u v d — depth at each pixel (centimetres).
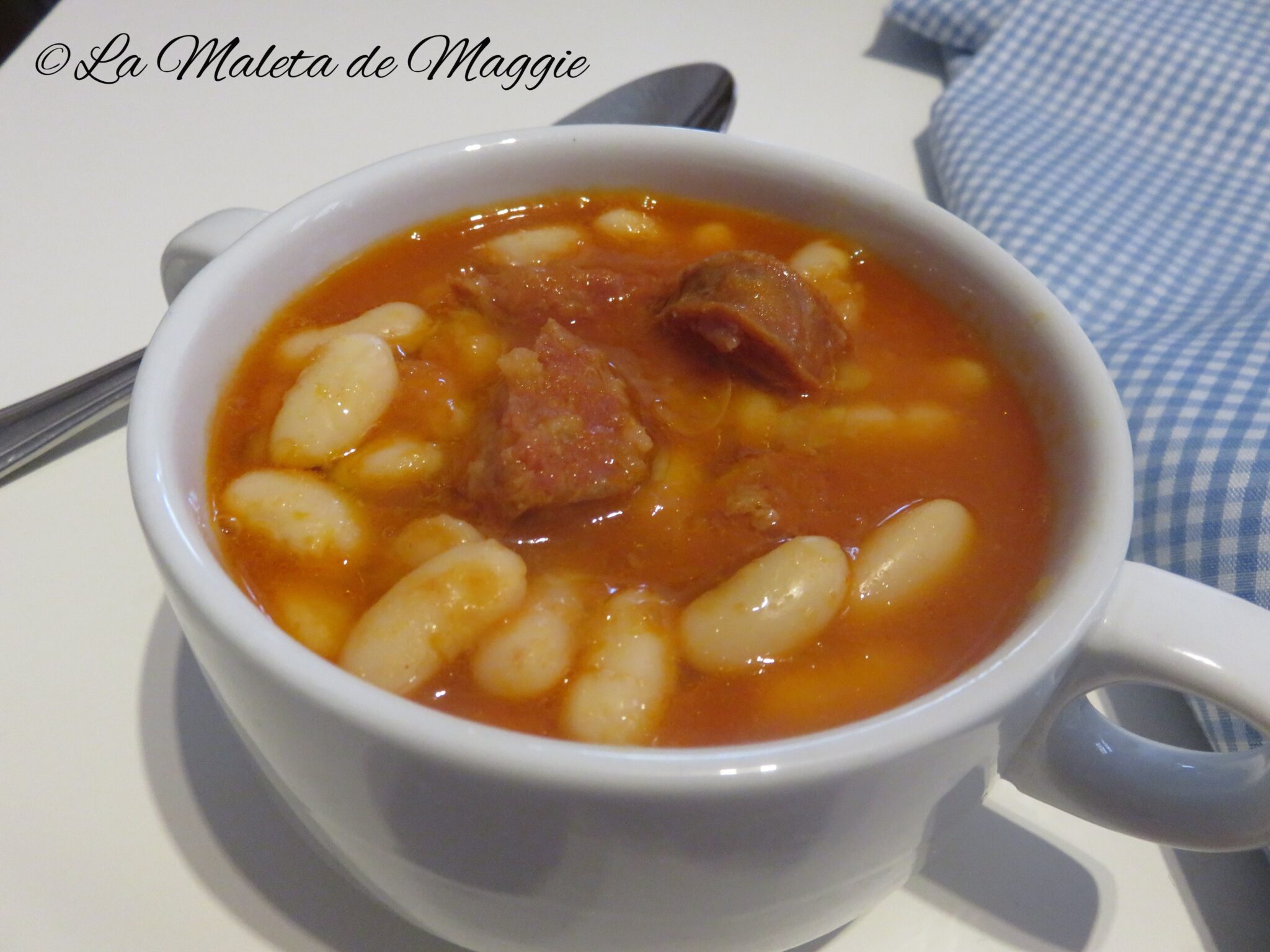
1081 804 12
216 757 14
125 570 16
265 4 30
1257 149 24
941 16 28
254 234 14
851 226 16
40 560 16
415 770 9
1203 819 12
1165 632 10
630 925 10
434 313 16
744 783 9
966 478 14
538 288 16
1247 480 17
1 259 22
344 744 9
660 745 12
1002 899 14
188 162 25
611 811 9
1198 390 18
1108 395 13
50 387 19
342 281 16
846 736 9
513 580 12
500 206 17
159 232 23
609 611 13
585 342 15
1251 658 10
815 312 15
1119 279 22
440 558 13
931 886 14
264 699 10
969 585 13
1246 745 15
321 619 12
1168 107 26
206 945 13
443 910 11
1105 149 25
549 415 13
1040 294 14
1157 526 18
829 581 12
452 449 14
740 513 14
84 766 14
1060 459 13
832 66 29
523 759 9
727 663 12
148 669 15
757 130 27
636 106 25
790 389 15
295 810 12
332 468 14
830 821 9
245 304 14
